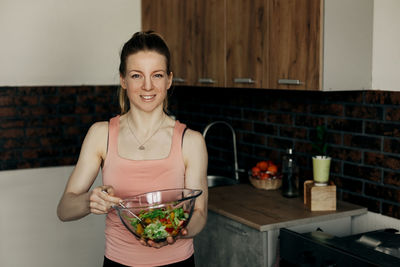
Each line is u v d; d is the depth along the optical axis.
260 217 2.28
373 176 2.38
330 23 2.19
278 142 3.00
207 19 2.94
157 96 1.62
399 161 2.24
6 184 3.54
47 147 3.72
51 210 3.61
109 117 3.88
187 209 1.49
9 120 3.60
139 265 1.64
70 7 3.71
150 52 1.58
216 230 2.50
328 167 2.40
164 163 1.66
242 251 2.31
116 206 1.46
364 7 2.28
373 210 2.39
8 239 3.40
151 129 1.69
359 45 2.29
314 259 1.93
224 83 2.83
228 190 2.83
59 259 3.49
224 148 3.50
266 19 2.48
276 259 2.16
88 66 3.80
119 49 3.78
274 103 3.01
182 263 1.68
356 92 2.44
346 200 2.55
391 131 2.26
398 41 2.20
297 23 2.29
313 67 2.23
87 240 3.54
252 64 2.60
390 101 2.26
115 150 1.68
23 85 3.62
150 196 1.58
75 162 3.82
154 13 3.56
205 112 3.70
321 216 2.29
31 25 3.61
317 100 2.69
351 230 2.48
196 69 3.09
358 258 1.73
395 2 2.21
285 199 2.61
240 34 2.67
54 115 3.72
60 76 3.72
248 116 3.24
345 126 2.52
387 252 1.82
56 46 3.69
